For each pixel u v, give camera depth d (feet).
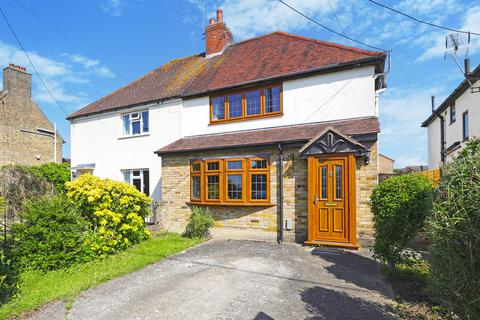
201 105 40.01
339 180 25.45
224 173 31.73
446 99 57.11
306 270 19.30
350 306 14.02
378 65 30.17
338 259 21.72
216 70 43.60
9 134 64.64
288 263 20.90
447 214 9.49
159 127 43.45
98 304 14.76
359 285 16.63
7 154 63.93
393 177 18.67
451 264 9.32
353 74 30.55
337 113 31.04
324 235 25.76
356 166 25.30
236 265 20.61
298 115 33.01
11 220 32.50
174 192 35.78
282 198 28.71
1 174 45.91
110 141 48.62
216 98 39.04
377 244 18.56
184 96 40.65
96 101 57.00
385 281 17.20
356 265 20.26
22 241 20.63
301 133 29.37
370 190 24.67
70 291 16.35
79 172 52.44
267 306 14.16
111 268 20.47
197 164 34.04
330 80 31.63
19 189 46.75
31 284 17.67
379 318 12.81
